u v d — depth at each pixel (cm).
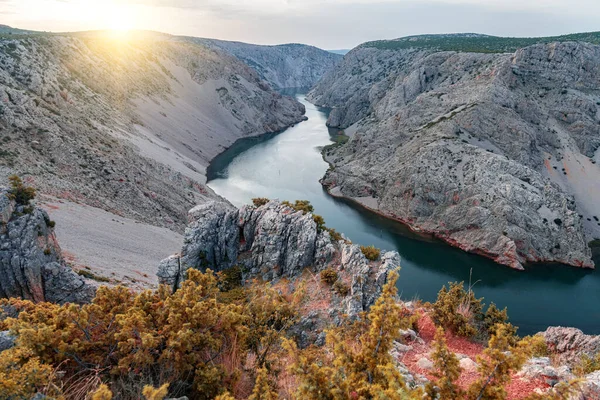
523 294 7181
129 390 826
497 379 755
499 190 9388
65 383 815
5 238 3278
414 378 1074
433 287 7181
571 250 8638
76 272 3675
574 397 869
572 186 10856
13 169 5916
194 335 952
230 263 3544
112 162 8012
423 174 10419
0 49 9306
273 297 1889
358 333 1504
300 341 2117
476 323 1866
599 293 7294
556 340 2062
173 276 3300
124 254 5031
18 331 905
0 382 679
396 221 10444
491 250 8512
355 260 2806
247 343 1255
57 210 5316
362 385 762
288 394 918
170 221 7675
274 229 3491
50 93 9194
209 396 871
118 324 1000
